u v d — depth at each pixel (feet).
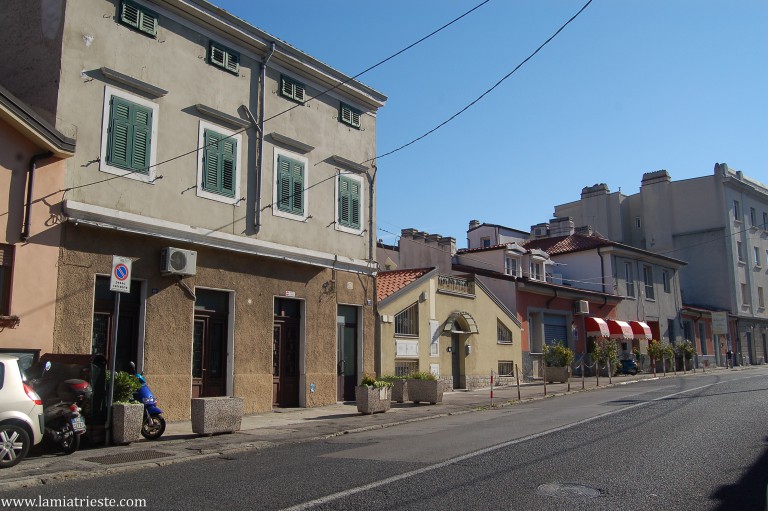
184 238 49.67
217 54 54.44
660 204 170.91
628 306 130.11
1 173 39.65
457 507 22.13
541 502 22.70
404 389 64.54
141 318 47.19
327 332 63.05
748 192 174.50
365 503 22.81
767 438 36.37
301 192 61.26
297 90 61.98
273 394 57.93
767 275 179.73
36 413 31.81
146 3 49.16
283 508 22.26
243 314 54.80
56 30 44.24
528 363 99.09
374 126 72.23
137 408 38.22
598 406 57.26
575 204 180.24
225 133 54.44
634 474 27.20
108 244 45.21
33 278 40.50
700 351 153.99
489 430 42.47
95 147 44.75
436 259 109.29
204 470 30.48
